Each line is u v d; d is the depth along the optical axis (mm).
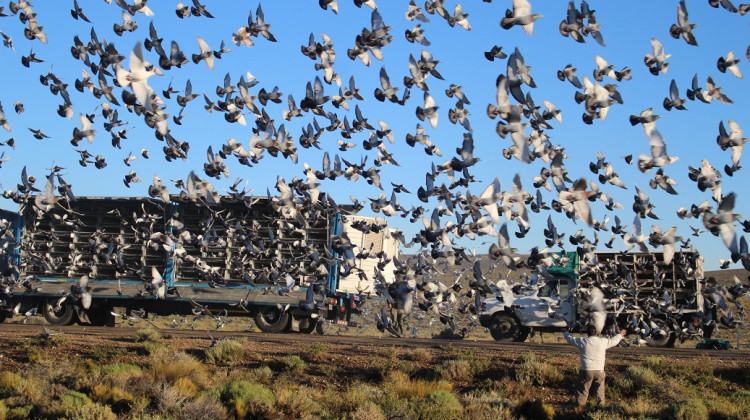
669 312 29047
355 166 21875
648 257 32656
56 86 20297
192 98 19766
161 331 33406
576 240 23031
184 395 17719
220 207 34406
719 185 17781
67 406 15750
